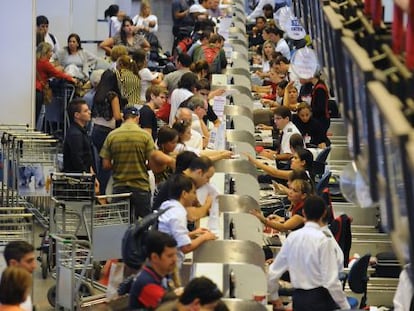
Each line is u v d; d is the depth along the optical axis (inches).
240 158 605.3
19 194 660.7
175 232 421.7
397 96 323.0
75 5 1163.3
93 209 579.8
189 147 620.7
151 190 612.7
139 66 841.5
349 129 367.2
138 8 1413.6
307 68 837.8
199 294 332.8
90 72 930.1
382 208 297.7
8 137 690.8
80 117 650.2
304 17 711.1
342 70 377.4
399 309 432.8
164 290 377.7
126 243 426.6
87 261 552.7
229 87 777.6
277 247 536.7
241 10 1210.6
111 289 516.7
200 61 847.7
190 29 1197.7
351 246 635.5
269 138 783.7
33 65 852.0
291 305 493.4
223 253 391.5
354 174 359.6
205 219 462.9
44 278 626.5
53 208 594.2
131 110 620.7
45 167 662.5
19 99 850.1
